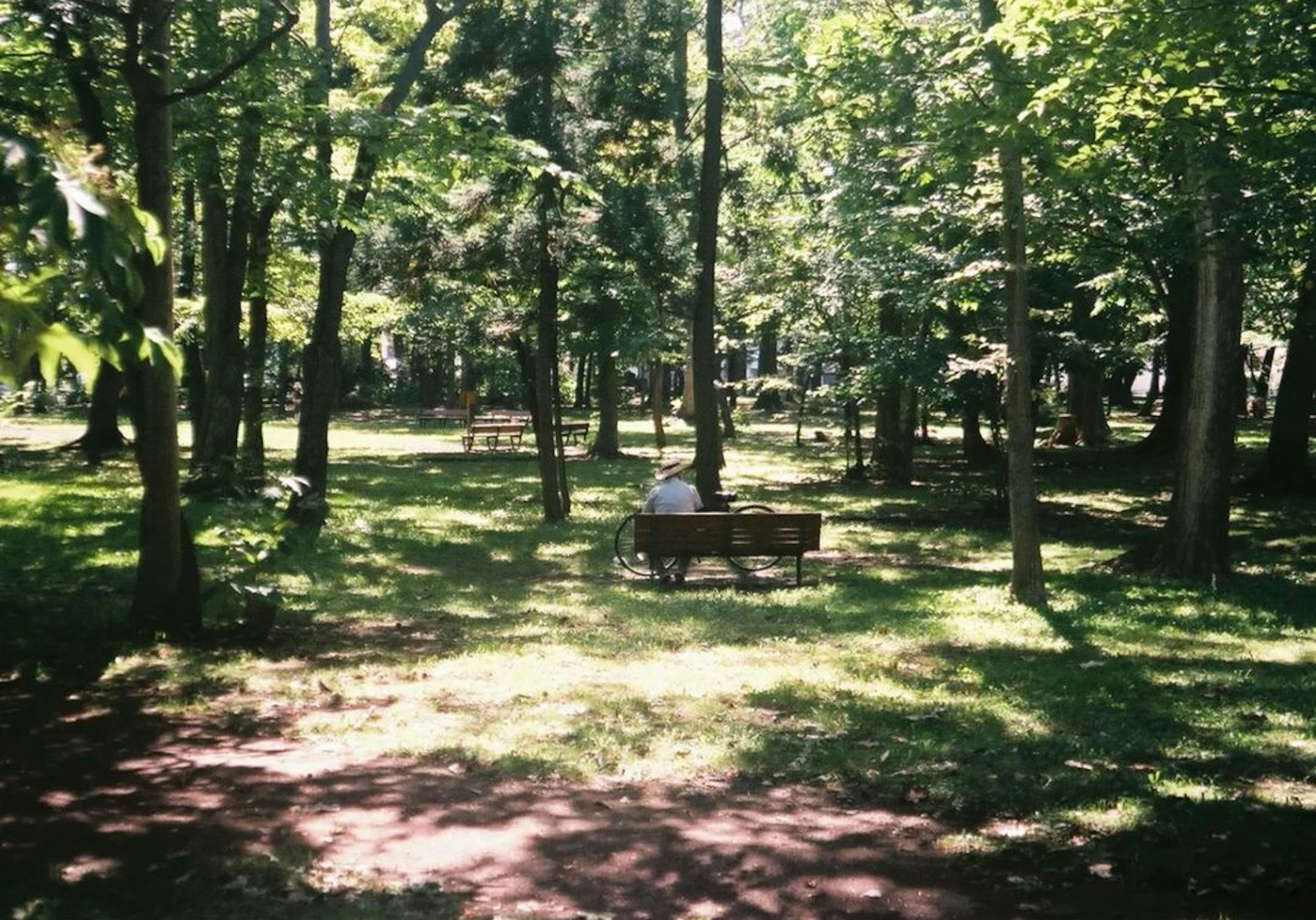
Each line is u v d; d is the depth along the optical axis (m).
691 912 5.26
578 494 27.64
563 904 5.33
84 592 13.46
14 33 10.82
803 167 28.27
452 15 20.11
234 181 14.45
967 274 13.98
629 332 28.20
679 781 7.29
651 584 15.88
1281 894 5.57
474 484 29.25
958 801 6.94
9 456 31.19
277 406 62.19
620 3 22.25
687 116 27.25
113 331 2.23
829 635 12.21
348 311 37.72
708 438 21.59
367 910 5.15
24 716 8.55
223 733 8.23
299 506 11.05
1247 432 44.44
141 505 21.84
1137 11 8.74
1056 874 5.81
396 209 20.66
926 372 23.67
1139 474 31.38
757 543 15.62
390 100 19.70
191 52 13.35
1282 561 18.22
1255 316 25.83
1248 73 9.13
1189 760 7.87
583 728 8.37
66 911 5.04
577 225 21.94
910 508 25.58
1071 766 7.68
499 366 60.44
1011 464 14.43
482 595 14.59
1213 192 11.26
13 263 2.13
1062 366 26.69
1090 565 17.89
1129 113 9.47
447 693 9.45
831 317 28.30
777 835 6.34
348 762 7.56
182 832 6.20
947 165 11.64
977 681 10.16
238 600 10.61
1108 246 17.78
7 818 6.38
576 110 22.02
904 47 13.55
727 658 10.97
